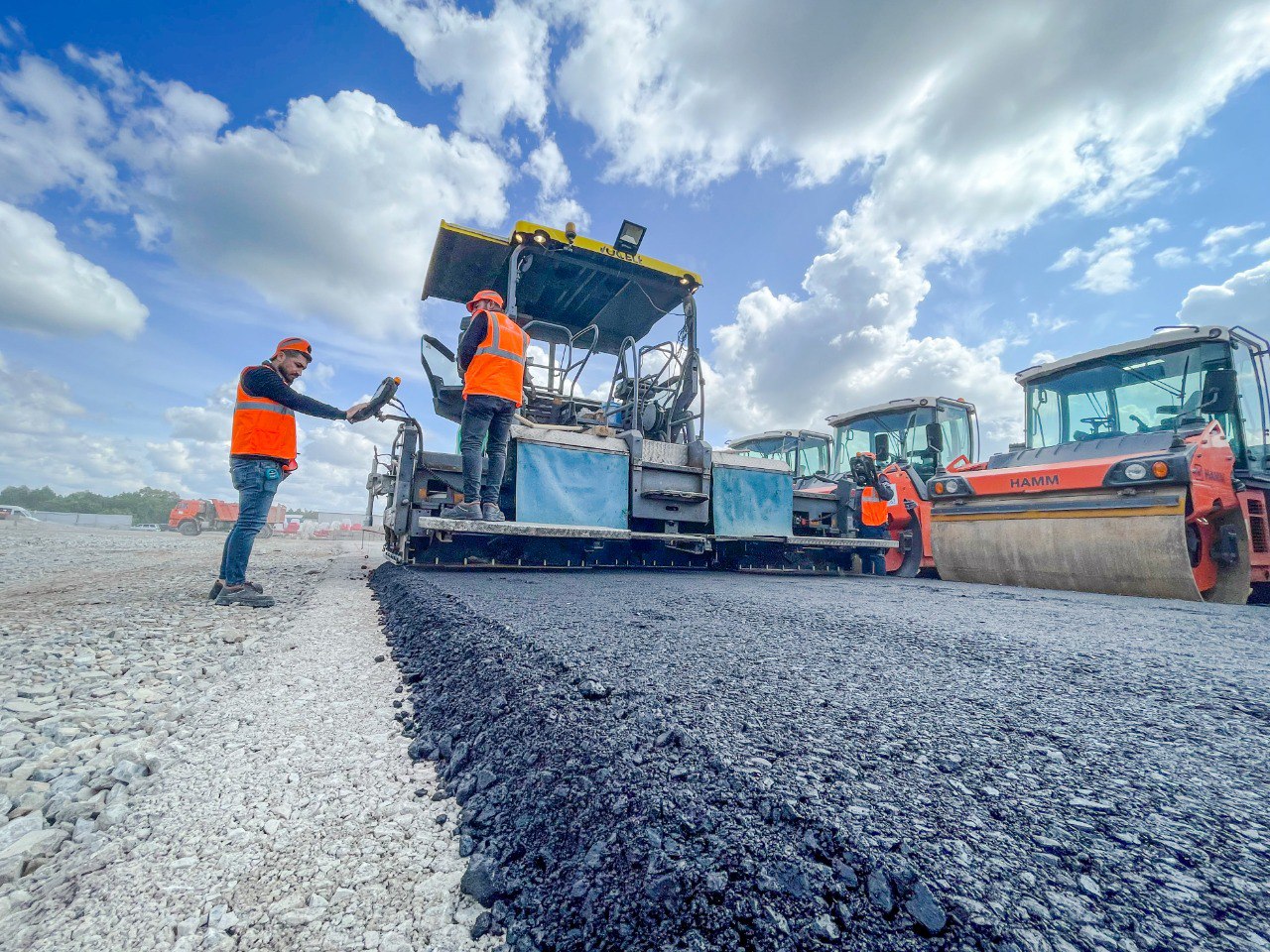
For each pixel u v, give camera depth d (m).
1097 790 0.82
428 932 0.78
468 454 4.19
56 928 0.81
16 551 11.16
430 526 4.21
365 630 2.93
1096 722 1.12
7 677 2.01
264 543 20.50
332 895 0.87
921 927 0.57
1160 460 4.62
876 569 7.06
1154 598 4.33
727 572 5.88
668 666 1.51
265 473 3.77
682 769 0.92
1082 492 5.13
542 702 1.31
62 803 1.15
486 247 5.79
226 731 1.55
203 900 0.86
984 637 2.02
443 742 1.38
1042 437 7.01
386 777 1.26
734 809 0.80
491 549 5.05
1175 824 0.72
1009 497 5.71
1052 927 0.54
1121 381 6.37
